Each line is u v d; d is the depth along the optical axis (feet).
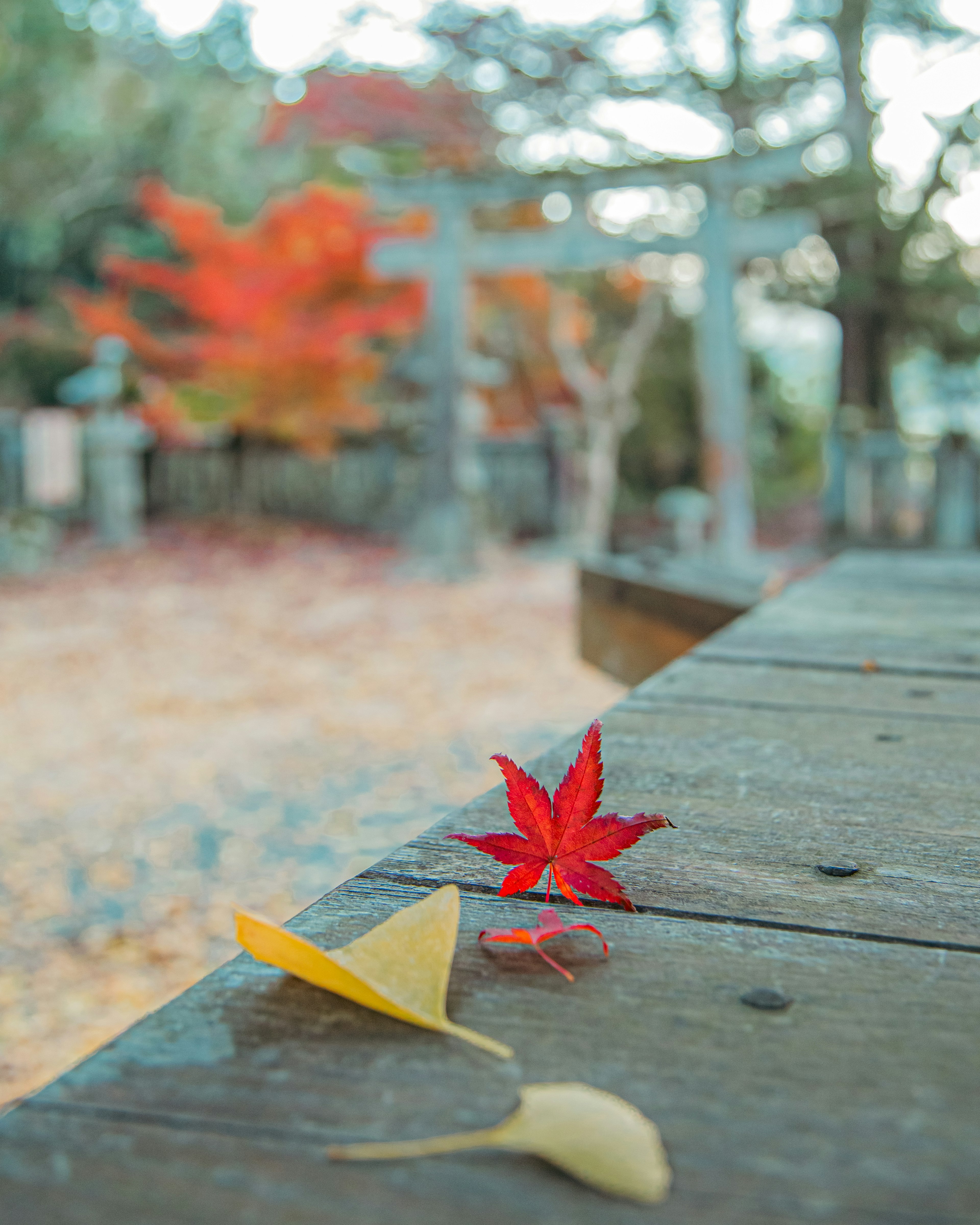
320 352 40.96
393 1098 1.80
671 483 64.59
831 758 4.31
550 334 50.75
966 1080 1.91
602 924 2.61
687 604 9.89
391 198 33.01
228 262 41.52
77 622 28.43
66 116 49.47
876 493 29.73
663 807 3.64
